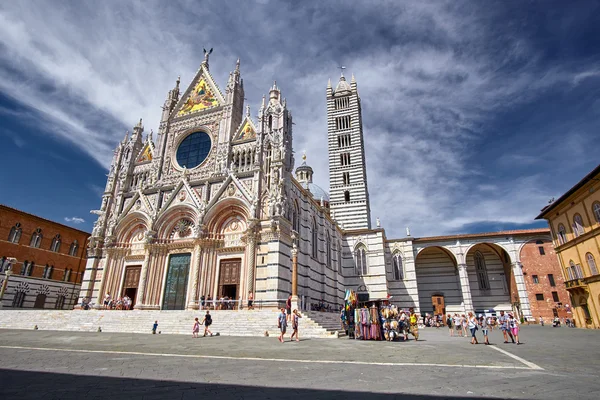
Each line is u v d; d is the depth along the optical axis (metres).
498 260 69.31
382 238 64.44
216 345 22.03
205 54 58.69
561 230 50.44
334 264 59.31
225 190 45.03
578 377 12.32
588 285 44.06
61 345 21.56
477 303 67.75
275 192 41.47
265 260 39.41
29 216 57.84
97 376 12.01
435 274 71.44
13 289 54.47
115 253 48.16
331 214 76.06
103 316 36.97
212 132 50.97
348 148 81.62
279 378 11.88
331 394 9.70
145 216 48.03
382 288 61.56
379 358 16.84
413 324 29.89
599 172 39.56
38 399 8.89
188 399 9.08
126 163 54.31
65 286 63.03
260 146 45.47
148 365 14.41
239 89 54.19
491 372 13.24
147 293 43.47
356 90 87.94
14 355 16.95
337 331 31.27
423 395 9.66
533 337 31.70
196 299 40.75
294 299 32.88
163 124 54.84
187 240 44.81
